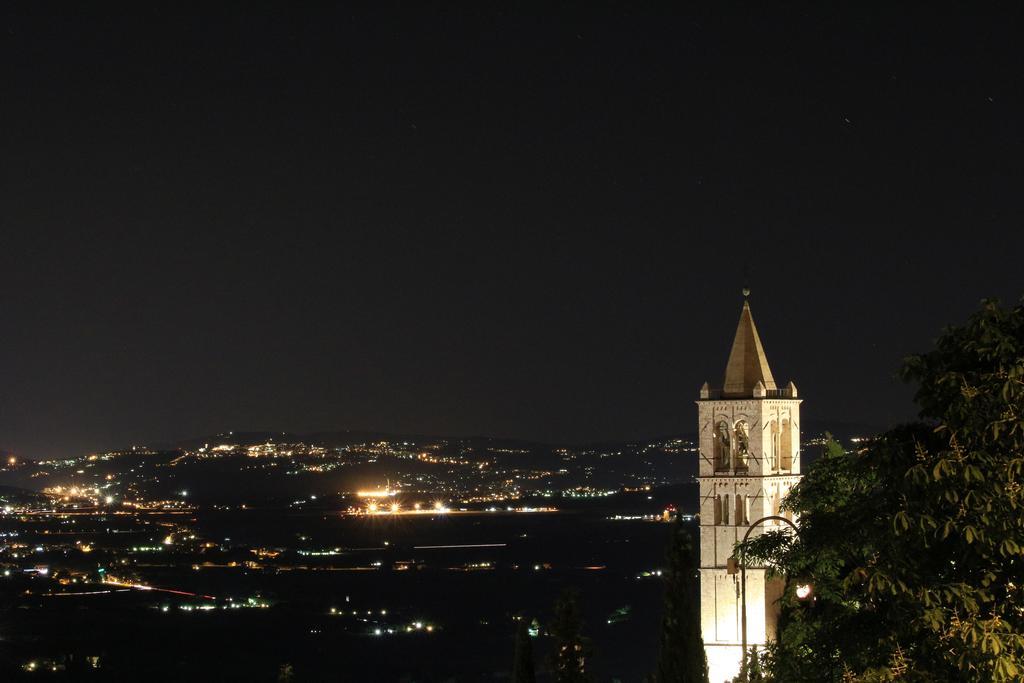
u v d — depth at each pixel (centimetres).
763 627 14112
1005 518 5534
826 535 6438
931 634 5712
